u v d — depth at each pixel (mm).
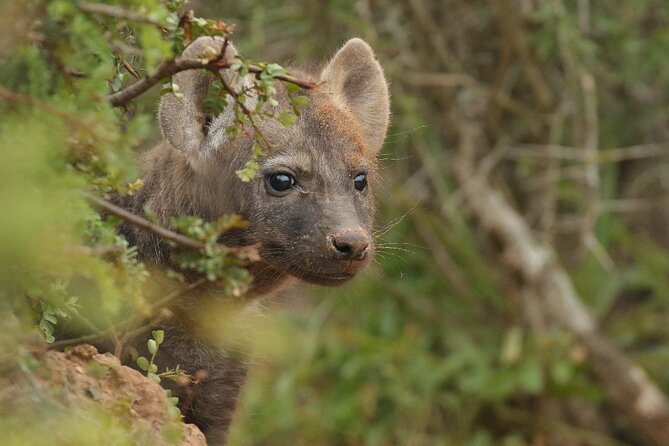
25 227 3619
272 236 7434
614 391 13789
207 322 7371
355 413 13500
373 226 8297
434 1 14203
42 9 4277
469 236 14180
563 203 15570
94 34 4406
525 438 14148
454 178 14562
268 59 11727
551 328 13992
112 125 4492
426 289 14312
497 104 14250
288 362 13094
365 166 7754
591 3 13797
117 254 5027
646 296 16062
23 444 4188
